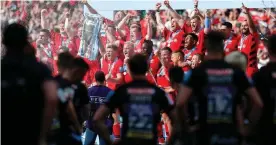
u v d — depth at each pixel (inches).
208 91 337.7
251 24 570.6
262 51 639.1
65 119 348.5
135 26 615.8
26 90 305.9
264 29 649.6
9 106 305.3
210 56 343.3
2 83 307.4
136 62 346.6
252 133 362.3
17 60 310.5
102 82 504.7
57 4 664.4
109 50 603.8
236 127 336.8
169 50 559.5
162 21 655.8
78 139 351.9
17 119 304.5
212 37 342.0
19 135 304.7
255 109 348.8
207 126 337.1
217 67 339.3
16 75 307.4
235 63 380.8
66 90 349.1
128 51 587.5
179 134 350.9
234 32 634.2
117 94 347.6
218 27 650.2
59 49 632.4
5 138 305.4
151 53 587.5
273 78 349.7
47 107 302.4
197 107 340.5
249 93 338.3
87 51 637.3
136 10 631.2
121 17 637.3
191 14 596.4
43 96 307.9
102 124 353.1
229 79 337.1
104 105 350.9
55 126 348.8
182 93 339.3
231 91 336.5
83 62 367.9
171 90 525.3
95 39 637.9
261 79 350.9
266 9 657.6
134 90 346.0
